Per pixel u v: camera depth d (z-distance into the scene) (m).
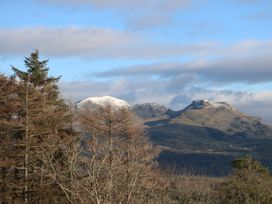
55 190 29.44
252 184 33.84
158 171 26.80
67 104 36.25
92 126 34.22
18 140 31.77
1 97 33.88
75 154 15.41
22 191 31.12
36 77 36.78
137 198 15.68
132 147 17.83
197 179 31.55
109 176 14.51
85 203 14.38
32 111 32.81
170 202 22.05
